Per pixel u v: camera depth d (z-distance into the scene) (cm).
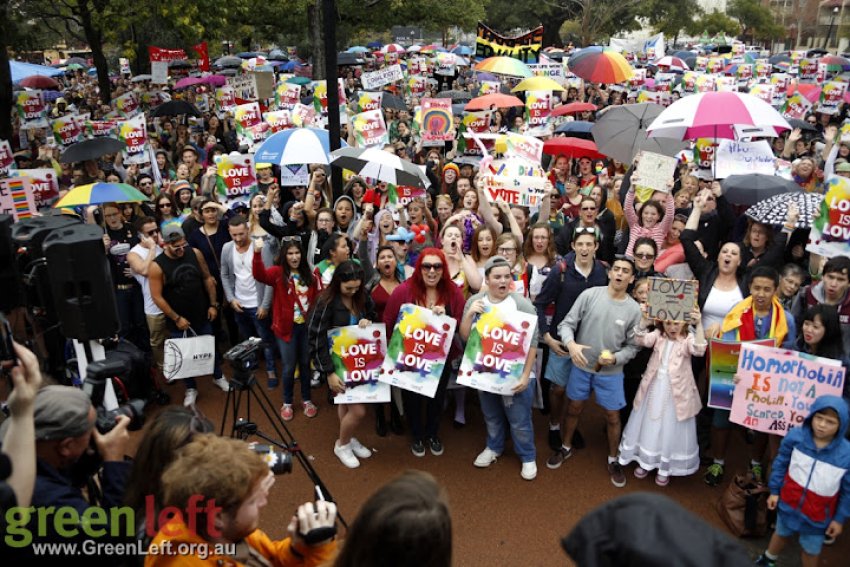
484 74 2336
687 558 129
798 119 1326
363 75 1352
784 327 493
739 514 466
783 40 6259
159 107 1658
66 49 5550
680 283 488
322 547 250
